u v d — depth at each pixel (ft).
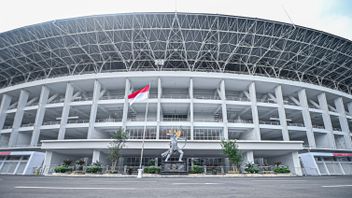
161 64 129.08
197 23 120.16
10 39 130.11
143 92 90.68
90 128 116.57
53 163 110.93
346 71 149.69
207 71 134.82
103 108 132.77
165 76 125.90
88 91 146.72
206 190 28.94
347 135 139.44
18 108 135.23
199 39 125.18
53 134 144.15
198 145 106.73
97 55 134.21
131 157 123.03
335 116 148.05
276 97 135.85
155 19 118.52
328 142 133.49
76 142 107.04
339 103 151.12
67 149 108.47
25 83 139.13
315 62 141.49
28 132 133.59
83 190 28.19
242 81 132.46
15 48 131.85
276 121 150.92
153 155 119.44
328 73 150.20
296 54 131.44
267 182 46.11
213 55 133.49
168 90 144.77
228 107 131.44
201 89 146.10
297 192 27.17
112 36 122.52
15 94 149.59
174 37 122.93
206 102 122.21
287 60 136.98
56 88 141.59
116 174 88.48
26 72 151.94
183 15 117.60
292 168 113.09
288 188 32.17
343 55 138.10
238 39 123.54
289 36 124.67
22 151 113.70
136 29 119.03
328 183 42.88
